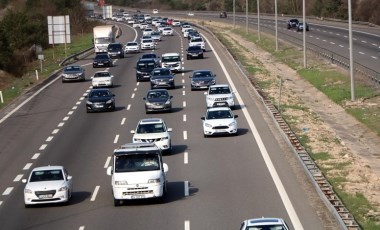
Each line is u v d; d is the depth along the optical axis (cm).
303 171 3866
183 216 3106
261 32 15100
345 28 14288
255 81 8000
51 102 7012
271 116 5591
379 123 5703
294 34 13938
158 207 3288
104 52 11500
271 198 3344
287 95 7150
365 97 6681
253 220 2375
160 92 6228
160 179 3322
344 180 3734
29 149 4872
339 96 6844
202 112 6062
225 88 6206
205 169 4044
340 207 3019
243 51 11738
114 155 3400
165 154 4491
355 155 4475
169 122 5675
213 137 4991
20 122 5969
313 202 3244
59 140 5134
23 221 3162
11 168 4331
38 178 3469
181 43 13612
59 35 11788
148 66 8350
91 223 3066
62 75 8594
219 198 3397
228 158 4297
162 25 18838
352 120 5969
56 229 3002
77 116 6162
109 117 6034
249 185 3619
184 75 8600
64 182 3438
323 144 4747
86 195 3591
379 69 7906
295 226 2864
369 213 3114
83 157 4516
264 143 4678
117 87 7906
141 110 6334
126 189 3300
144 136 4441
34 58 12775
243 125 5369
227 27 18175
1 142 5172
